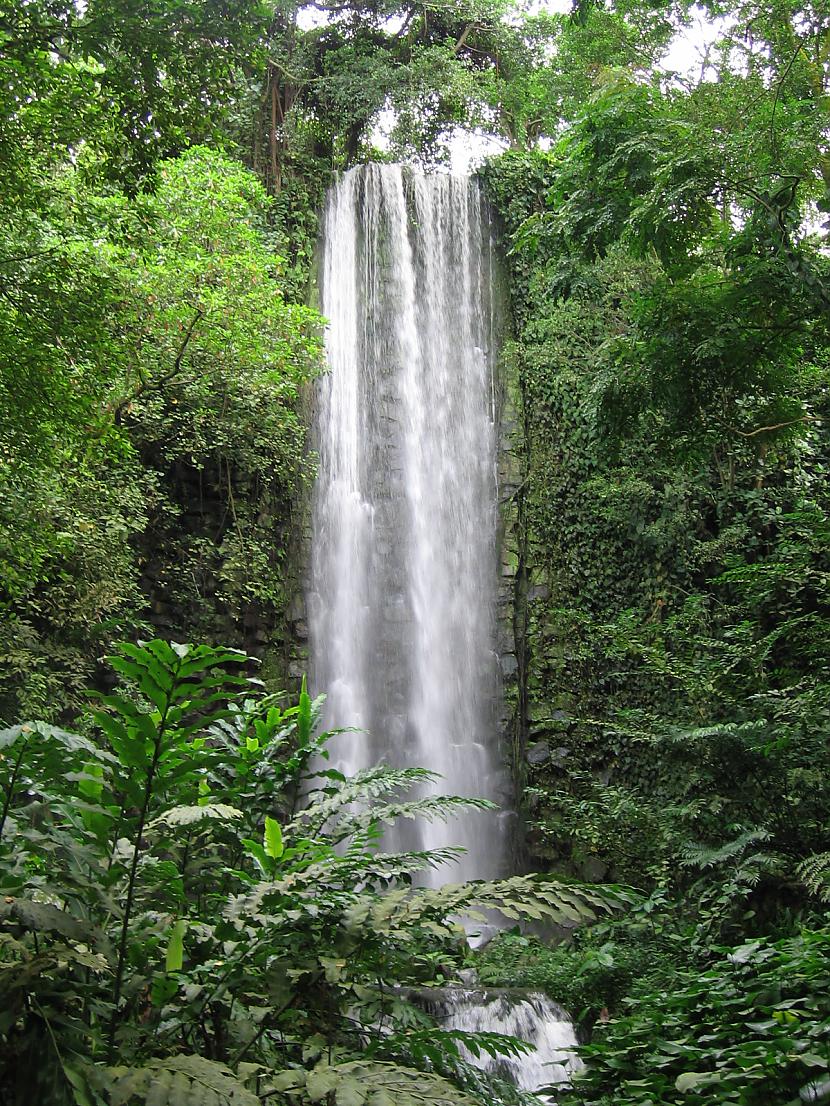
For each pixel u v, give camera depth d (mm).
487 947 10867
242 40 6438
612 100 8883
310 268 17016
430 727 15570
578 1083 4508
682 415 9039
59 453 9508
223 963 2611
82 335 7816
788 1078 3568
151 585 14469
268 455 15375
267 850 3133
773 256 8023
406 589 16203
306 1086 2197
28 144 7707
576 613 13406
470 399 17000
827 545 9938
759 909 8578
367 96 18031
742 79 8484
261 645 15062
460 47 19781
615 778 14398
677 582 14695
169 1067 2115
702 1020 4809
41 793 2711
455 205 17859
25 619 12211
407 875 3154
